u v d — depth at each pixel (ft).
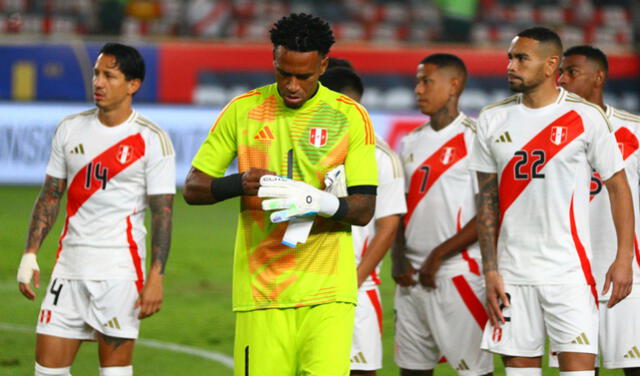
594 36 247.91
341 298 48.93
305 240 46.85
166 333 101.81
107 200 59.31
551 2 249.55
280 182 46.06
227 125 49.93
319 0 247.91
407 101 206.59
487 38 246.06
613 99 205.67
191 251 152.15
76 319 59.62
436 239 68.90
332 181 47.47
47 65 204.74
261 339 49.14
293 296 48.70
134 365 87.71
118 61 58.85
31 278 60.13
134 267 59.77
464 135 69.31
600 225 64.44
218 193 48.16
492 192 58.44
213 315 111.34
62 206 185.68
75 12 239.91
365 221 48.52
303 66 46.44
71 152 59.77
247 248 49.49
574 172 55.93
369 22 248.52
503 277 57.11
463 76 70.13
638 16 250.57
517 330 56.54
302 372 49.03
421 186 69.77
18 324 104.47
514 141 56.85
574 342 55.01
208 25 241.55
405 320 70.03
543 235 55.98
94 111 61.16
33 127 203.31
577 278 55.47
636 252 64.34
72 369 84.99
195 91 206.69
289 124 48.93
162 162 59.57
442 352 68.39
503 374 85.30
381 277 134.92
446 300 67.15
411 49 205.77
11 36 206.39
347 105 49.42
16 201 185.98
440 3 246.88
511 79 56.80
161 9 240.94
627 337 63.98
